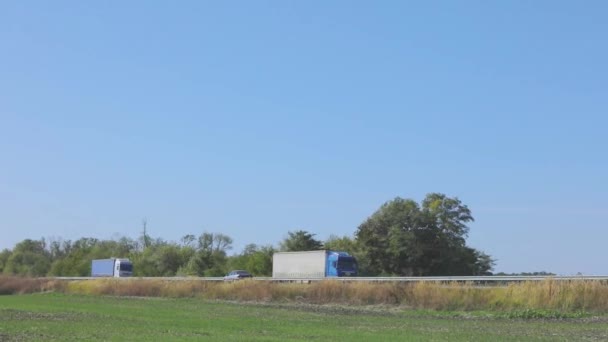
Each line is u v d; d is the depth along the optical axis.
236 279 72.00
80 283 85.94
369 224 115.25
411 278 58.03
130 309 48.38
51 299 66.25
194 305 54.94
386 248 111.81
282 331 29.62
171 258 150.12
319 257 85.25
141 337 25.45
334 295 55.97
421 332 30.03
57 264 166.50
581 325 35.09
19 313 42.47
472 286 48.53
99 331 28.41
